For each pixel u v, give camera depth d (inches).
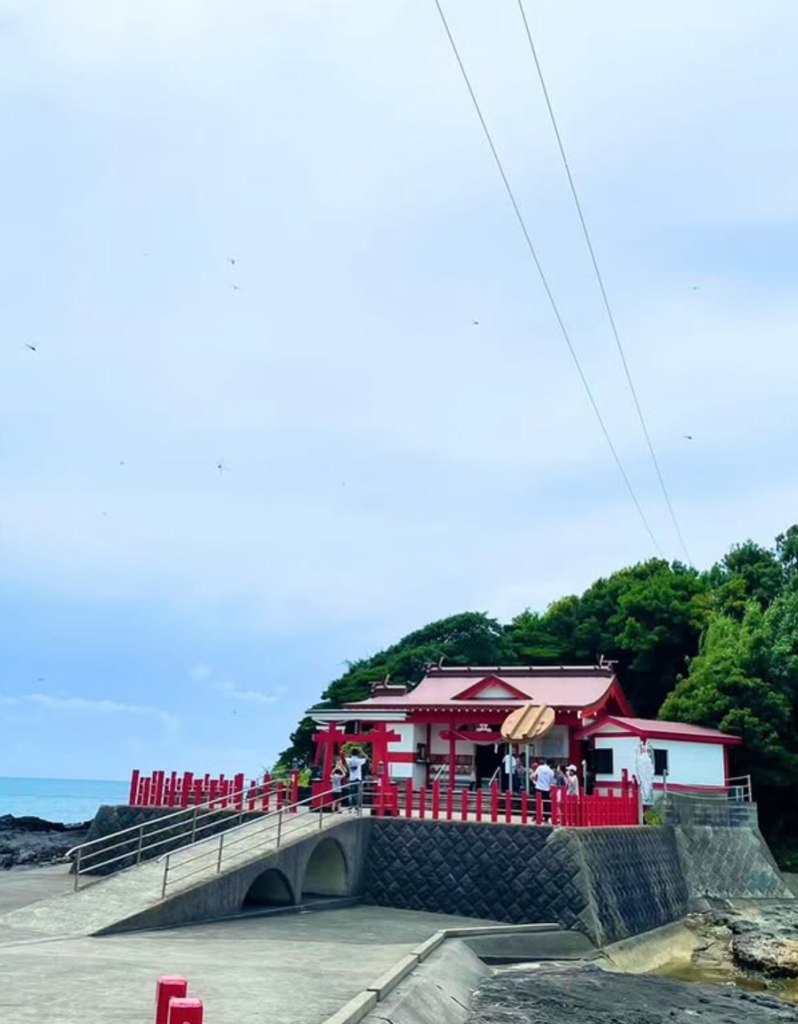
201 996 540.7
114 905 823.1
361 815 1120.8
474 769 1529.3
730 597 2301.9
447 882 1065.5
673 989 858.8
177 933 800.3
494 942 911.0
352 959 706.8
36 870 1241.4
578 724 1501.0
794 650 1811.0
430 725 1571.1
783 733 1729.8
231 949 727.7
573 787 1251.2
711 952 1130.7
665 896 1208.2
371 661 2605.8
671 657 2298.2
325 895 1087.0
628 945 1032.2
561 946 955.3
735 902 1311.5
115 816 1253.1
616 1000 778.8
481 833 1070.4
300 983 596.4
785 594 2028.8
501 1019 684.1
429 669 1754.4
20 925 777.6
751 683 1731.1
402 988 633.0
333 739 1350.9
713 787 1535.4
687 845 1325.0
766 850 1439.5
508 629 2711.6
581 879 1002.1
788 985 997.8
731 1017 768.9
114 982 554.6
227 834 1050.7
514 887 1027.3
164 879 844.0
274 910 953.5
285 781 1259.2
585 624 2422.5
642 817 1286.9
